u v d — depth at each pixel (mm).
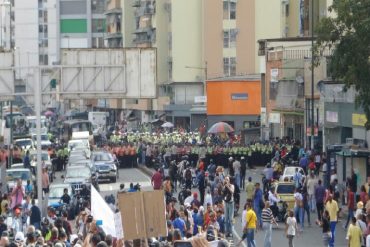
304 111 98938
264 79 116500
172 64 152875
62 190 66312
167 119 154875
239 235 56688
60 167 101125
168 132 125625
